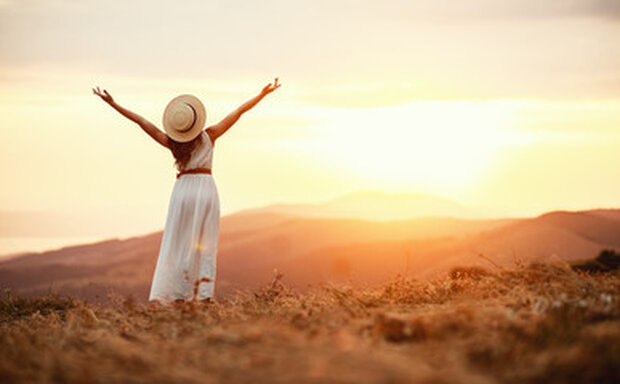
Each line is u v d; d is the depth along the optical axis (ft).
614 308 18.79
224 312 23.30
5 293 32.24
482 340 16.30
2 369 15.99
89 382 14.96
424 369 14.67
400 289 25.13
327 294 25.31
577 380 14.01
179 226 27.43
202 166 27.78
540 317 18.30
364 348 16.40
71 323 22.49
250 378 14.66
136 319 23.25
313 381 14.14
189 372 15.31
